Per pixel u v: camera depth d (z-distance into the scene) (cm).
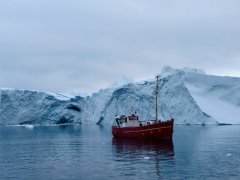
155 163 2828
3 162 3097
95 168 2659
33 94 15850
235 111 11631
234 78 12038
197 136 5953
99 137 6425
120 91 13275
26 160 3219
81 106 15750
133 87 13062
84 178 2291
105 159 3166
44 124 15388
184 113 11625
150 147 4134
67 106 15600
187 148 3966
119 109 13188
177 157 3178
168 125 4800
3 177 2377
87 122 14962
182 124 11556
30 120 15562
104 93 14462
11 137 6931
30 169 2686
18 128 12244
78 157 3372
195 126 10306
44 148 4397
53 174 2456
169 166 2661
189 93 11619
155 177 2264
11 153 3847
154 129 4975
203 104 11525
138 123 5759
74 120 15600
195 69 13725
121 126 5956
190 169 2523
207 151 3638
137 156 3312
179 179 2195
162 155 3341
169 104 12062
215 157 3159
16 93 15862
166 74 13075
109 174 2402
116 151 3822
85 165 2827
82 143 5094
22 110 15688
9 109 15712
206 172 2409
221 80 12069
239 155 3291
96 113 14512
